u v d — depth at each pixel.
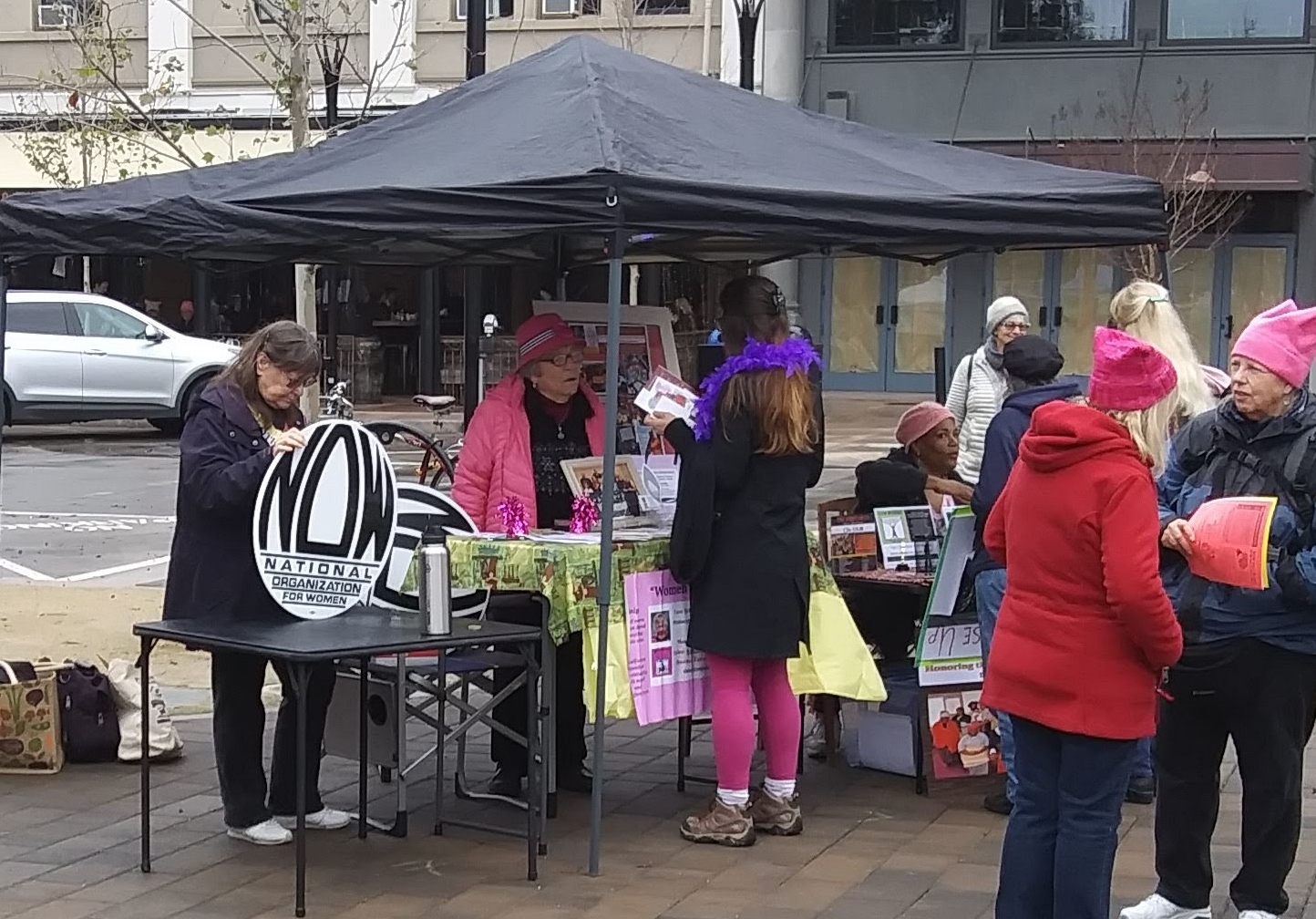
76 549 13.55
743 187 5.34
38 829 5.96
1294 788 4.72
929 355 24.81
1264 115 22.31
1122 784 4.23
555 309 6.51
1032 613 4.24
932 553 6.79
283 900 5.18
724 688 5.79
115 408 21.08
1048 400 5.67
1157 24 22.67
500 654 6.01
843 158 6.14
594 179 5.13
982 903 5.21
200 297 26.81
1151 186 6.44
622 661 5.59
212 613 5.46
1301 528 4.51
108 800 6.35
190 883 5.34
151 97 16.17
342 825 6.00
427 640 4.99
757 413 5.52
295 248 6.81
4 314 6.16
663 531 6.10
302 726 4.94
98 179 20.42
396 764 5.92
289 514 5.29
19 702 6.71
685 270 16.62
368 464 5.41
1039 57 23.02
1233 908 5.16
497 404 6.30
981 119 23.20
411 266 7.83
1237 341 4.64
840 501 6.87
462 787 6.41
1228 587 4.59
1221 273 23.06
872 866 5.59
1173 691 4.70
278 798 5.94
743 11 13.96
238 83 22.98
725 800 5.86
